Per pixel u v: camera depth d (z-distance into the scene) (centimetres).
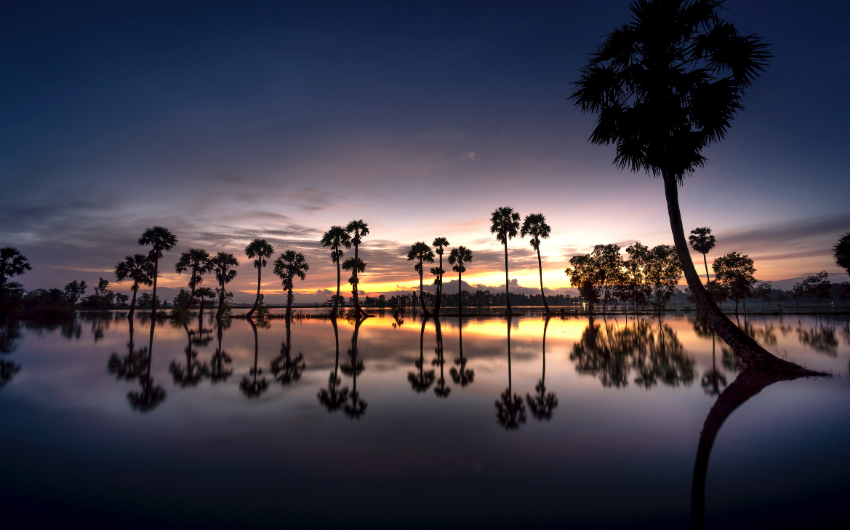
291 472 377
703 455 413
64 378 824
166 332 2030
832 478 358
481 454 418
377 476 368
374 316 4156
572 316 3816
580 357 1088
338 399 649
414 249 3984
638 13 1030
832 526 283
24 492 337
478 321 3022
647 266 4553
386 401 635
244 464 395
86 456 414
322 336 1777
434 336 1753
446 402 627
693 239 4828
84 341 1555
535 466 389
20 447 439
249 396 670
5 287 3481
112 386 749
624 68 1108
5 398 659
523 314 4356
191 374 869
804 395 650
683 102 1045
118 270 4375
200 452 426
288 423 523
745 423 512
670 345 1325
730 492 335
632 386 730
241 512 306
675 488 344
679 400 629
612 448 434
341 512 305
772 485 347
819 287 5431
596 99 1111
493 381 784
